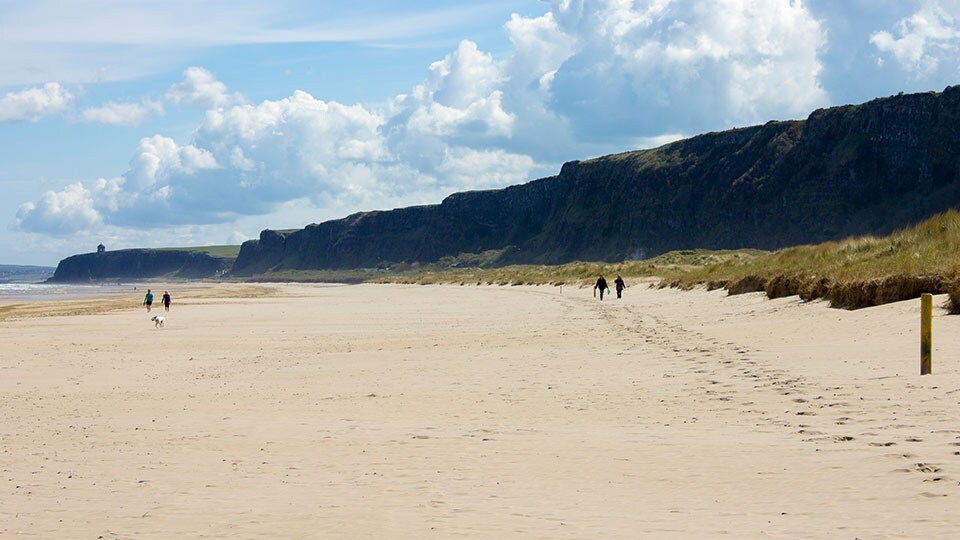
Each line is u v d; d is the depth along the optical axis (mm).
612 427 10945
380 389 16172
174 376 20484
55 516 7441
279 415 13555
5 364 24078
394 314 46438
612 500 7297
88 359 25219
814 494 6992
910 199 195000
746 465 8203
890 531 5789
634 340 22844
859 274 24516
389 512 7141
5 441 11820
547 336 26109
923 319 12500
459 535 6316
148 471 9438
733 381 14070
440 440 10594
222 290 144250
